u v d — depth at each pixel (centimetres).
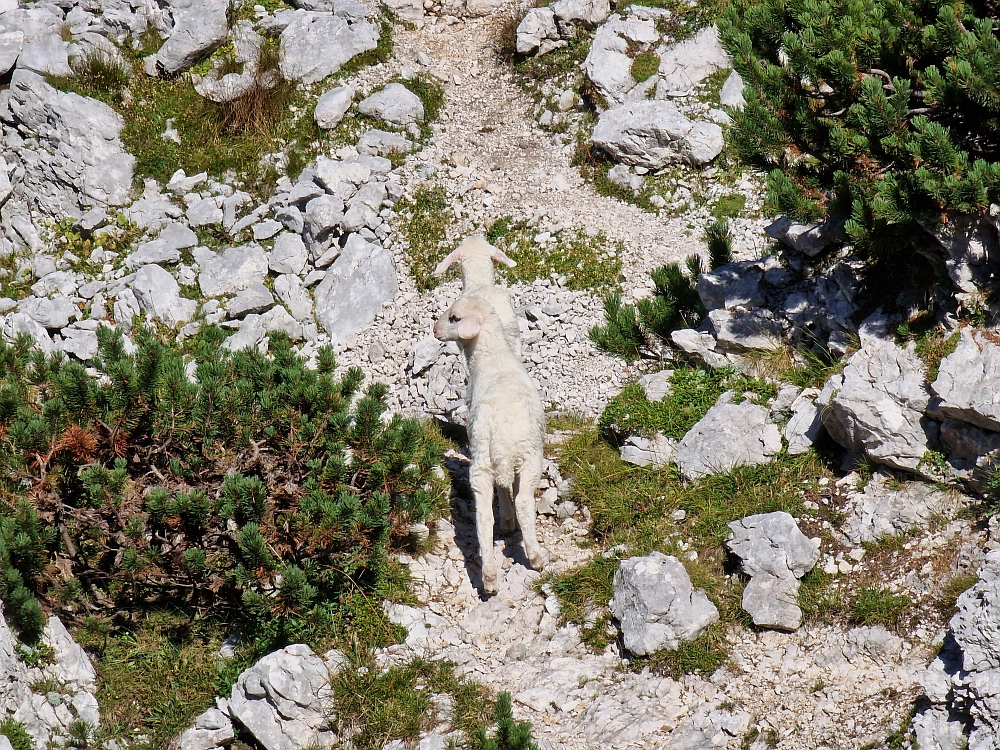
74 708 2684
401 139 5316
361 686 2702
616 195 4884
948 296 3034
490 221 4878
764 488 3083
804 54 3108
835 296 3419
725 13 3512
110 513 2844
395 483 3027
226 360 3225
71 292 4825
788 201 3102
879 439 2908
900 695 2431
